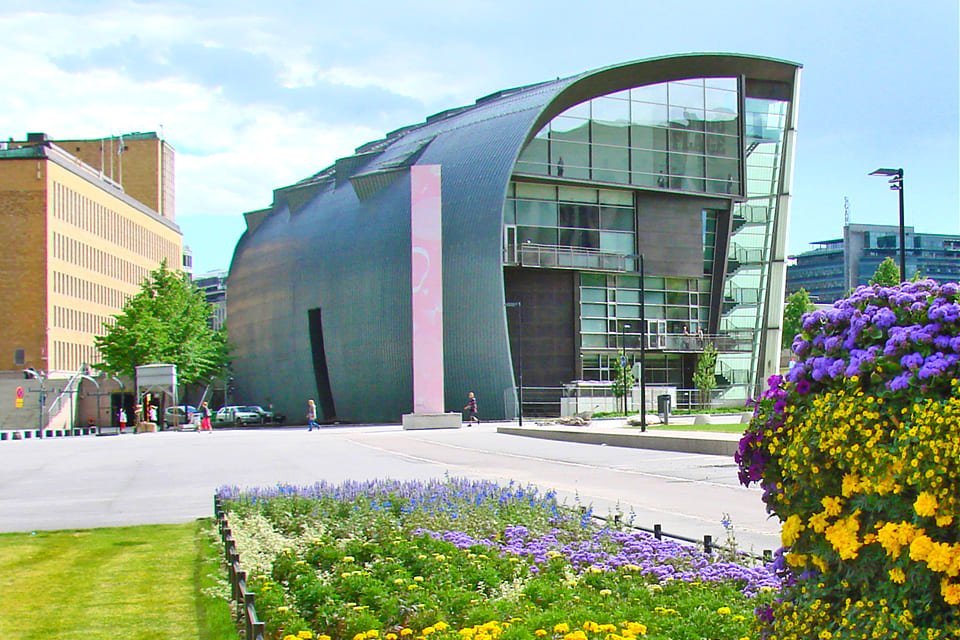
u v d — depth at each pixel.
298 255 86.62
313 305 83.31
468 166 69.56
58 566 13.85
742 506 19.36
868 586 5.81
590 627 8.19
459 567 11.71
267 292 93.44
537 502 16.67
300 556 12.84
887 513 5.70
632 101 71.94
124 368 90.88
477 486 19.33
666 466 28.55
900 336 5.87
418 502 16.23
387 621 9.49
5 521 19.39
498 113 72.69
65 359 100.19
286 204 98.25
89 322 108.12
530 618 8.81
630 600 9.83
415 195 60.16
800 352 6.54
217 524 17.27
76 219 104.25
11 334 94.50
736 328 76.19
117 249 118.81
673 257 73.56
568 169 70.19
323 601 10.09
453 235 68.75
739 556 12.12
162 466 33.34
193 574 12.92
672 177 72.88
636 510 18.69
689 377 74.88
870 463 5.72
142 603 11.28
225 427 86.00
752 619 8.32
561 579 11.27
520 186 70.31
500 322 66.94
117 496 23.73
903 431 5.61
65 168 100.94
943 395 5.66
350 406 79.50
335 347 80.06
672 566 11.43
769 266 76.50
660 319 74.00
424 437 49.69
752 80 75.25
